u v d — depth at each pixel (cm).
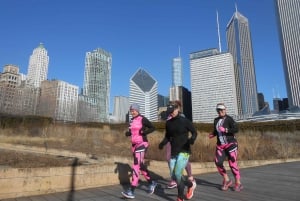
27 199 605
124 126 3147
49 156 1163
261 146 1908
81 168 729
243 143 1802
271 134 2709
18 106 5706
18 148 1609
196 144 1526
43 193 656
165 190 718
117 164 808
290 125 3375
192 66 15625
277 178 906
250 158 1569
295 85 13488
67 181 700
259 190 711
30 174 642
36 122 2989
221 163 712
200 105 14962
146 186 773
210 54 15688
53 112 6294
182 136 563
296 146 2134
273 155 1761
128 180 824
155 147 1436
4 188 602
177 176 554
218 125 716
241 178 912
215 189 730
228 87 14425
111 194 666
